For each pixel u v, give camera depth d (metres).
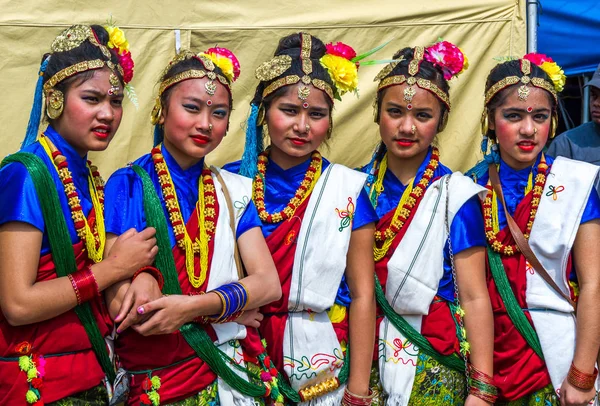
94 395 2.28
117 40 2.38
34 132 2.31
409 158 2.77
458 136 4.05
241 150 3.92
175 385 2.30
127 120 3.77
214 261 2.39
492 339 2.64
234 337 2.42
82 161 2.34
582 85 5.71
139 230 2.34
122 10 3.71
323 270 2.55
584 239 2.71
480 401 2.58
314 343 2.57
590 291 2.67
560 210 2.73
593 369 2.65
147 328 2.19
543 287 2.71
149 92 3.77
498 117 2.79
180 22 3.78
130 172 2.40
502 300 2.71
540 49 5.43
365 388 2.58
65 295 2.12
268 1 3.86
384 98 2.74
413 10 3.95
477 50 4.01
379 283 2.70
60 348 2.19
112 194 2.34
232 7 3.82
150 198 2.35
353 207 2.62
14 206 2.11
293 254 2.58
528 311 2.72
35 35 3.62
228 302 2.30
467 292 2.64
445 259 2.68
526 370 2.68
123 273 2.20
